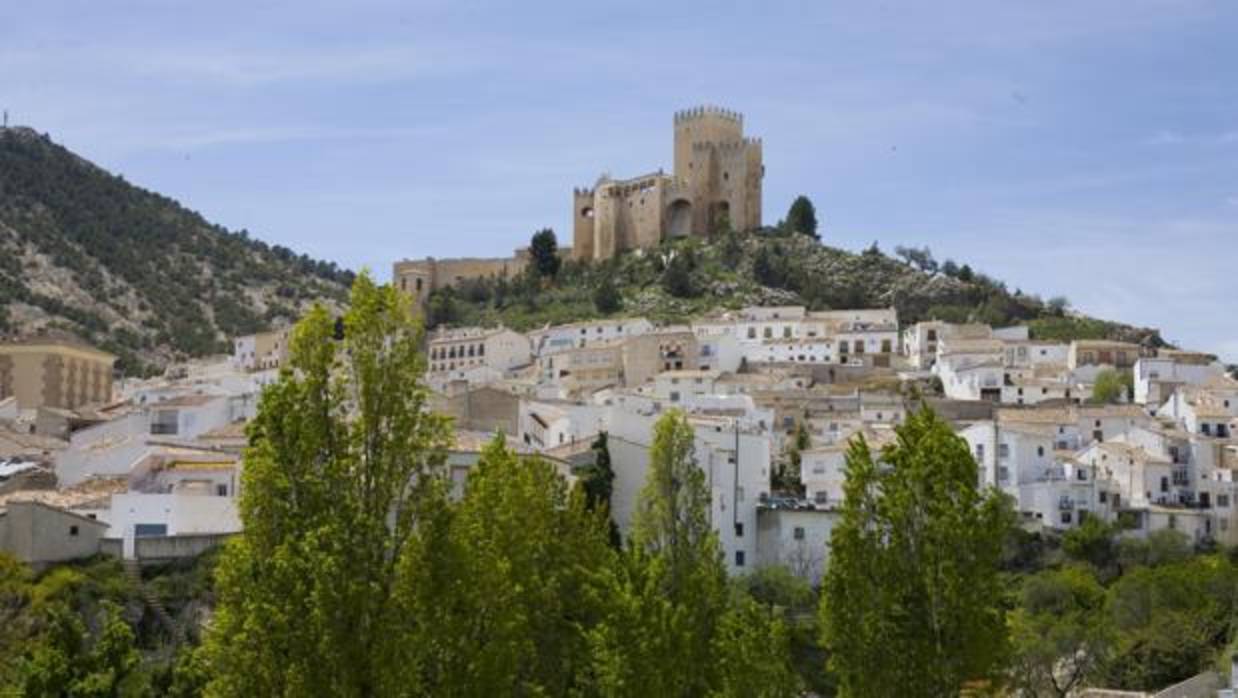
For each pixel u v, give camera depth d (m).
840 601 74.94
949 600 73.38
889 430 197.00
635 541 88.94
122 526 126.62
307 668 58.50
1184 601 143.88
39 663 72.81
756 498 159.00
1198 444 183.62
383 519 62.00
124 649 75.38
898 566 74.69
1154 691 128.75
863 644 73.81
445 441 64.69
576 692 80.44
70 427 198.25
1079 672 128.25
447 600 62.38
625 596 79.50
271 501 60.94
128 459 149.25
